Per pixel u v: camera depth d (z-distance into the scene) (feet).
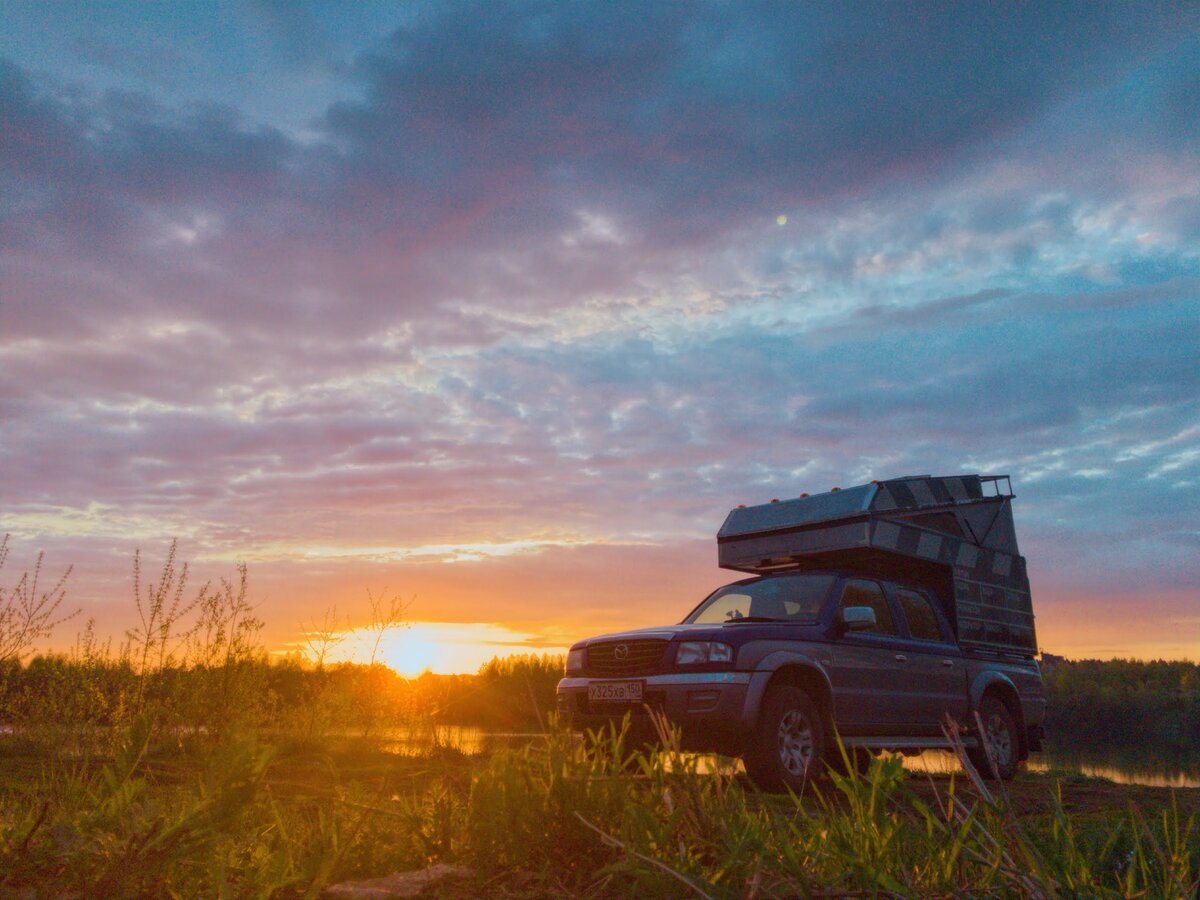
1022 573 33.19
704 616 27.99
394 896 7.83
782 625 23.79
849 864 7.48
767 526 29.66
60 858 7.91
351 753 21.71
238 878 8.20
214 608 23.89
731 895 7.06
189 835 7.93
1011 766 29.43
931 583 30.22
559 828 8.66
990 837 7.65
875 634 26.21
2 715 22.52
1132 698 101.71
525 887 8.13
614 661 23.30
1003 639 31.37
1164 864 7.52
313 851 8.75
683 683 21.68
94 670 22.44
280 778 16.74
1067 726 99.71
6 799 12.03
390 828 9.74
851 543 27.35
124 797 8.39
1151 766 56.75
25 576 23.06
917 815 9.43
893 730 25.71
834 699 23.84
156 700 21.91
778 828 8.83
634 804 8.52
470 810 9.16
